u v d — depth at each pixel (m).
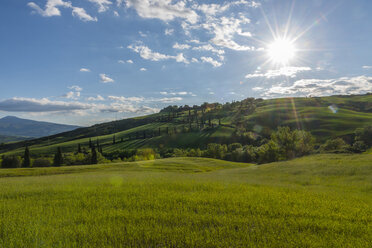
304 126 160.50
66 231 5.77
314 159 36.19
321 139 128.88
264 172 30.02
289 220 6.71
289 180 22.00
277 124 183.25
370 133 106.00
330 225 6.33
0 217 6.93
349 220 6.96
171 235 5.51
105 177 19.25
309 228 6.09
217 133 185.38
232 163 60.22
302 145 75.62
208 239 5.23
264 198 9.45
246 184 14.20
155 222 6.50
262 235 5.57
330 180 20.84
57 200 9.14
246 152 106.12
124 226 6.14
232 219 6.63
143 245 5.11
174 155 129.38
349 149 69.25
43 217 6.89
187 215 6.98
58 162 115.19
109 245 5.01
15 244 5.11
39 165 110.38
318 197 10.29
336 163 29.34
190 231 5.76
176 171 40.84
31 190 11.34
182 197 9.40
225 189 11.70
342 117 167.25
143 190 11.03
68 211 7.49
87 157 114.19
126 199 9.12
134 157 116.31
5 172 34.28
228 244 5.06
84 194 10.21
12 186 13.17
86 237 5.45
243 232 5.72
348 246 5.02
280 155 78.62
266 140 146.00
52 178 19.64
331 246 5.05
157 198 9.27
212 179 17.52
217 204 8.41
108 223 6.33
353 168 24.34
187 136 190.62
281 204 8.53
